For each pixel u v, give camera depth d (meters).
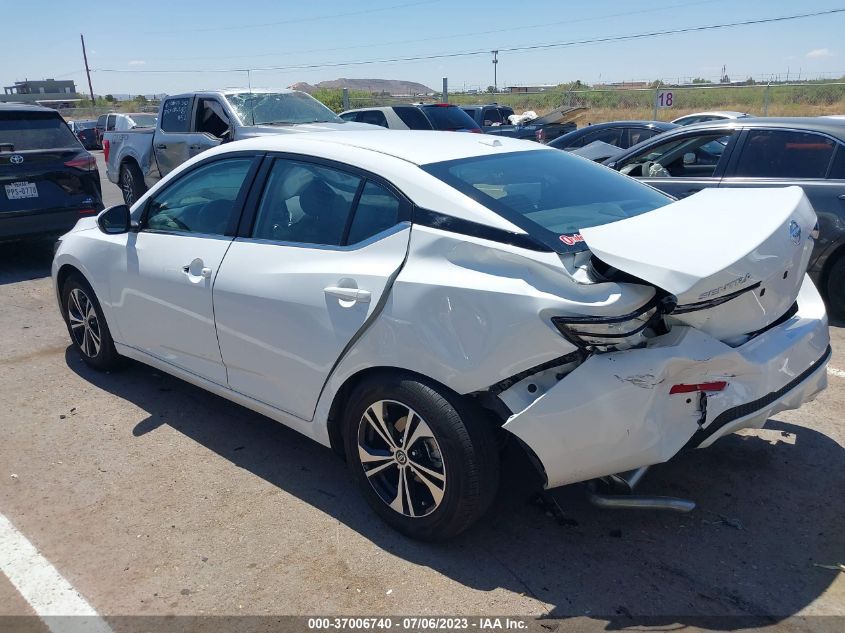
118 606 2.72
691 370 2.64
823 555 2.96
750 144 6.12
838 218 5.61
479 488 2.81
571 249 2.70
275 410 3.54
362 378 3.13
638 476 2.96
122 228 4.22
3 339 5.72
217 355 3.75
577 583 2.81
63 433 4.09
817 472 3.58
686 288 2.44
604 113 33.03
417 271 2.89
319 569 2.91
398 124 14.05
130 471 3.68
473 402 2.81
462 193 2.97
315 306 3.18
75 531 3.18
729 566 2.90
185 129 10.43
